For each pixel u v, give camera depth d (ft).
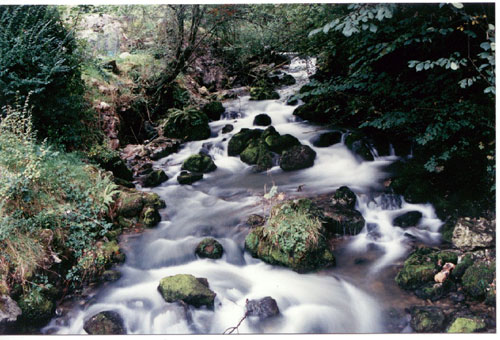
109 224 18.16
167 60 32.91
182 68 33.06
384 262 17.62
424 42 20.57
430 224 19.85
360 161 26.58
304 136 30.25
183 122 32.35
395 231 19.72
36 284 14.71
